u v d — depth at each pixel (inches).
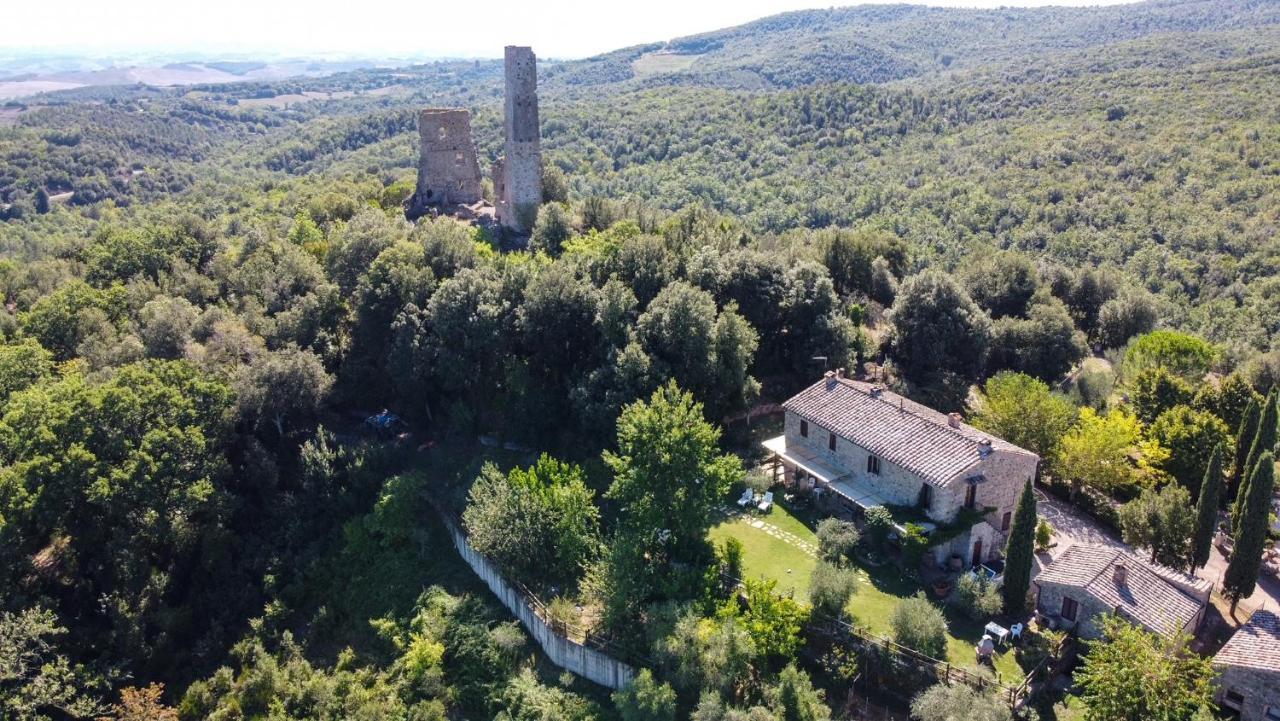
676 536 1839.3
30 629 1749.5
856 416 2058.3
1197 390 2413.9
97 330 2950.3
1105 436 2098.9
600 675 1686.8
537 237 3272.6
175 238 3656.5
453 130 3956.7
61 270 3789.4
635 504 1820.9
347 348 2733.8
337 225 3772.1
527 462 2331.4
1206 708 1282.0
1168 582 1619.1
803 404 2170.3
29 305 3442.4
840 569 1684.3
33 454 2102.6
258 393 2351.1
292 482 2410.2
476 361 2501.2
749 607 1648.6
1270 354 2928.2
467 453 2449.6
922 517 1844.2
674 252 2849.4
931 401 2591.0
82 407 2143.2
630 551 1712.6
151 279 3316.9
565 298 2464.3
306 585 2124.8
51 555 2140.7
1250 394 2287.2
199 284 3164.4
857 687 1528.1
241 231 4355.3
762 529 1998.0
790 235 3909.9
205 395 2311.8
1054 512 2118.6
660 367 2253.9
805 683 1481.3
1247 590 1673.2
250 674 1887.3
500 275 2652.6
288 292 2984.7
